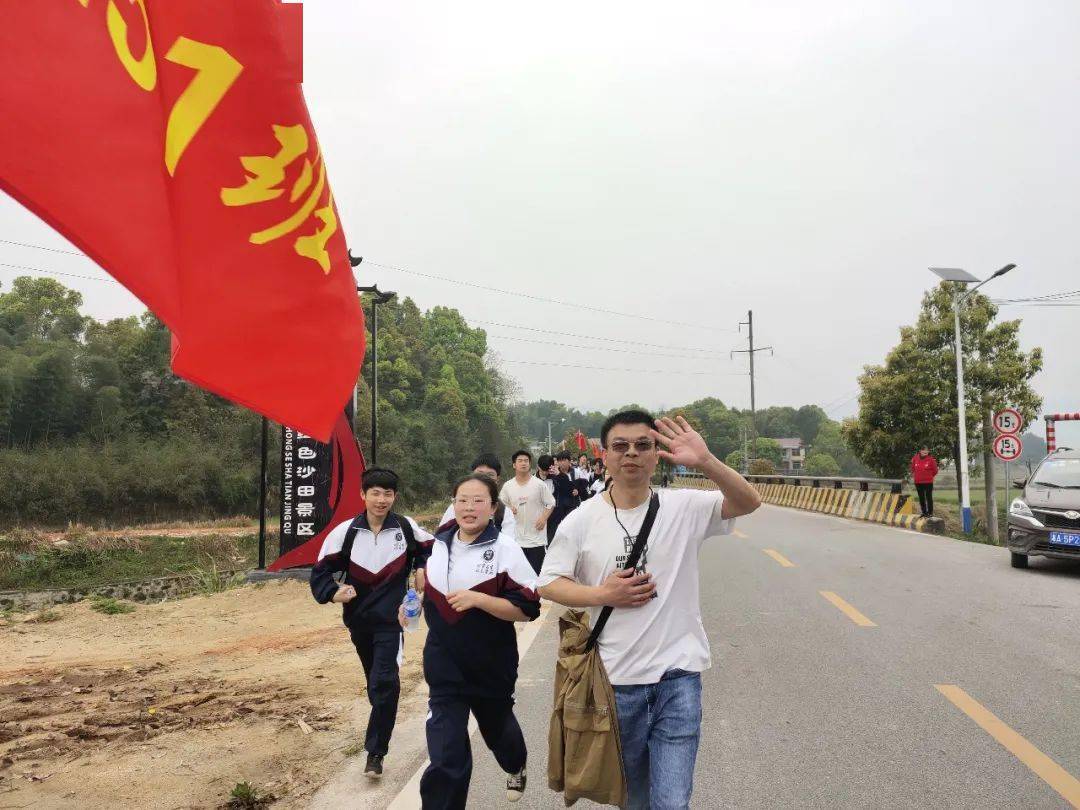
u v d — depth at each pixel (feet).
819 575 38.37
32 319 140.05
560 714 10.49
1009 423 58.29
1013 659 22.93
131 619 36.83
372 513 16.40
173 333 8.64
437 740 12.26
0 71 7.26
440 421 199.82
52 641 33.17
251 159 8.96
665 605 10.44
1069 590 34.22
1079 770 15.02
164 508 117.39
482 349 263.08
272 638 30.89
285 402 9.18
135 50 8.18
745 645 24.90
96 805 14.70
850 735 16.99
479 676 12.62
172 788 15.47
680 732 10.09
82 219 7.74
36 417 117.08
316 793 14.93
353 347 9.72
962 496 65.10
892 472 86.53
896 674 21.49
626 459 10.52
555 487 39.96
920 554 46.06
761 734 17.17
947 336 83.10
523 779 13.41
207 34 8.70
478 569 12.79
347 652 27.48
